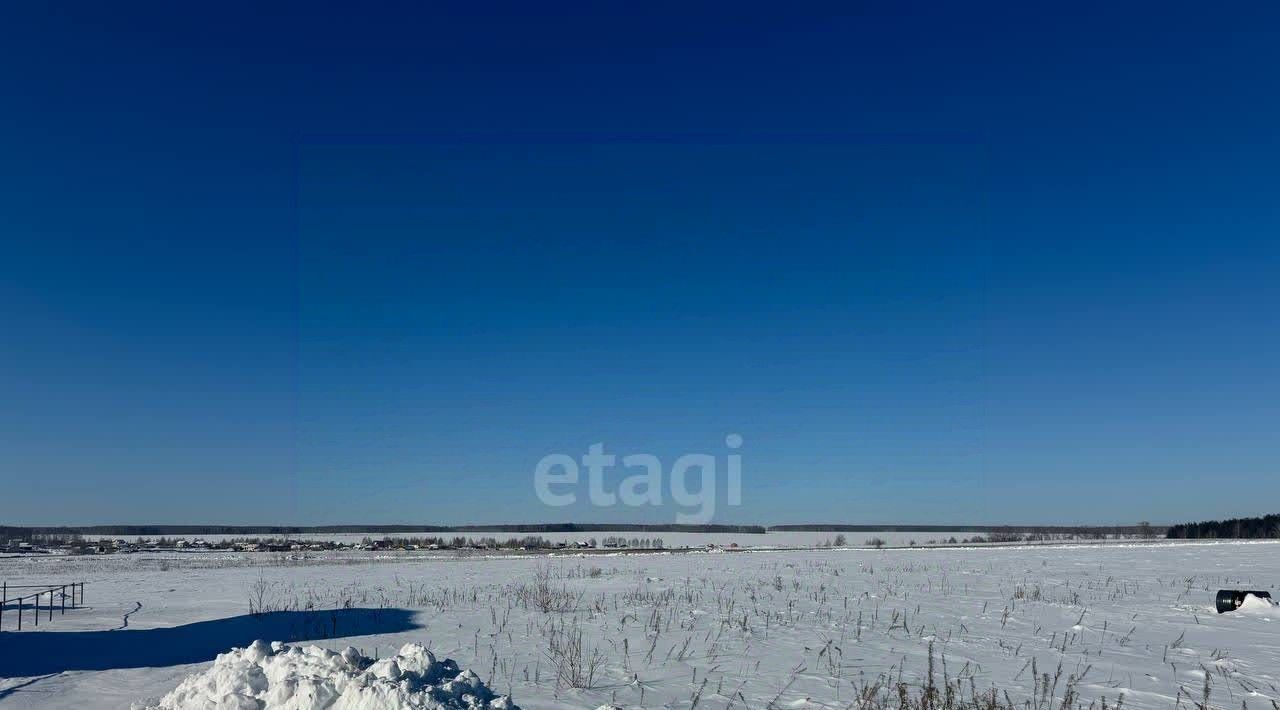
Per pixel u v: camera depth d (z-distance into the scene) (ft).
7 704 29.07
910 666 34.88
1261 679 32.04
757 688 30.45
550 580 89.35
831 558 138.21
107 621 56.90
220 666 25.52
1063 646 39.55
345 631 48.93
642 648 39.83
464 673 23.88
